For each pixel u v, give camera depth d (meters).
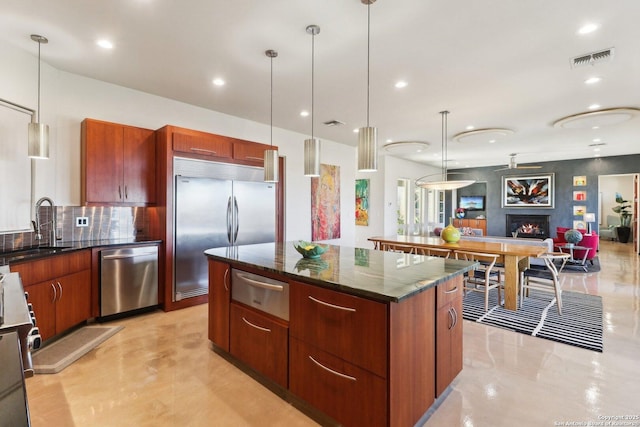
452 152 8.05
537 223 9.79
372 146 2.24
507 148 7.50
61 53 2.98
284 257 2.54
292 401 2.08
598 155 8.53
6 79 2.78
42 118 3.14
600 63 3.12
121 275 3.42
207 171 4.04
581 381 2.28
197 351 2.76
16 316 1.14
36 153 2.62
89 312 3.24
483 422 1.86
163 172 3.73
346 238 7.04
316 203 6.32
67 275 2.96
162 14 2.37
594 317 3.55
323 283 1.79
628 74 3.37
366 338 1.62
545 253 3.74
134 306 3.52
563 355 2.67
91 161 3.38
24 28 2.56
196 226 3.91
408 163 9.51
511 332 3.15
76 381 2.28
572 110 4.59
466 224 11.05
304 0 2.20
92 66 3.24
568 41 2.72
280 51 2.93
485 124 5.38
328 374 1.79
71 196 3.42
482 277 4.68
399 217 9.52
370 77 3.48
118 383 2.26
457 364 2.20
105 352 2.72
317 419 1.91
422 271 2.02
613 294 4.48
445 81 3.58
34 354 2.64
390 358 1.54
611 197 12.28
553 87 3.73
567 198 9.29
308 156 2.75
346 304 1.70
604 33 2.59
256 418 1.91
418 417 1.77
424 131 5.85
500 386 2.22
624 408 1.97
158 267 3.70
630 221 11.02
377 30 2.57
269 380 2.31
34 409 1.96
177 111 4.24
